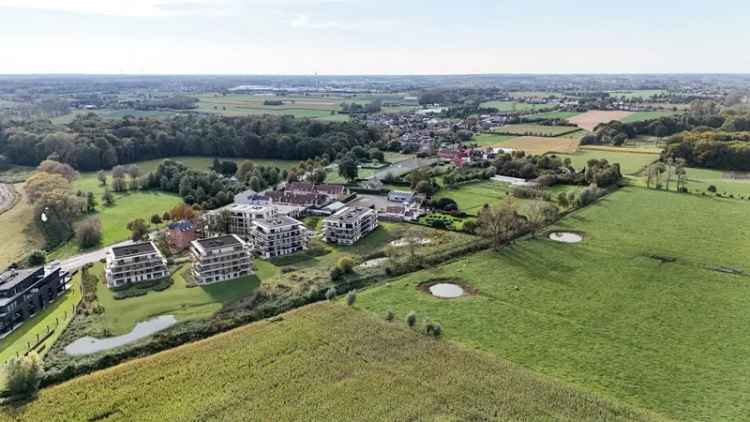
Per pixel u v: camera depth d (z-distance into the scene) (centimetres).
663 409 8806
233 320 12306
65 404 9050
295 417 8638
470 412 8731
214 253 14625
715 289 13600
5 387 9481
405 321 11938
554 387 9369
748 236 17750
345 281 14488
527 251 16612
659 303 12850
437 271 15125
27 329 12056
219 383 9600
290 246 17112
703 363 10200
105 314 12688
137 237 17950
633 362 10262
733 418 8550
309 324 11850
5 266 15612
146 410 8862
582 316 12212
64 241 18388
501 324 11844
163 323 12250
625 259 15788
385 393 9256
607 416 8575
